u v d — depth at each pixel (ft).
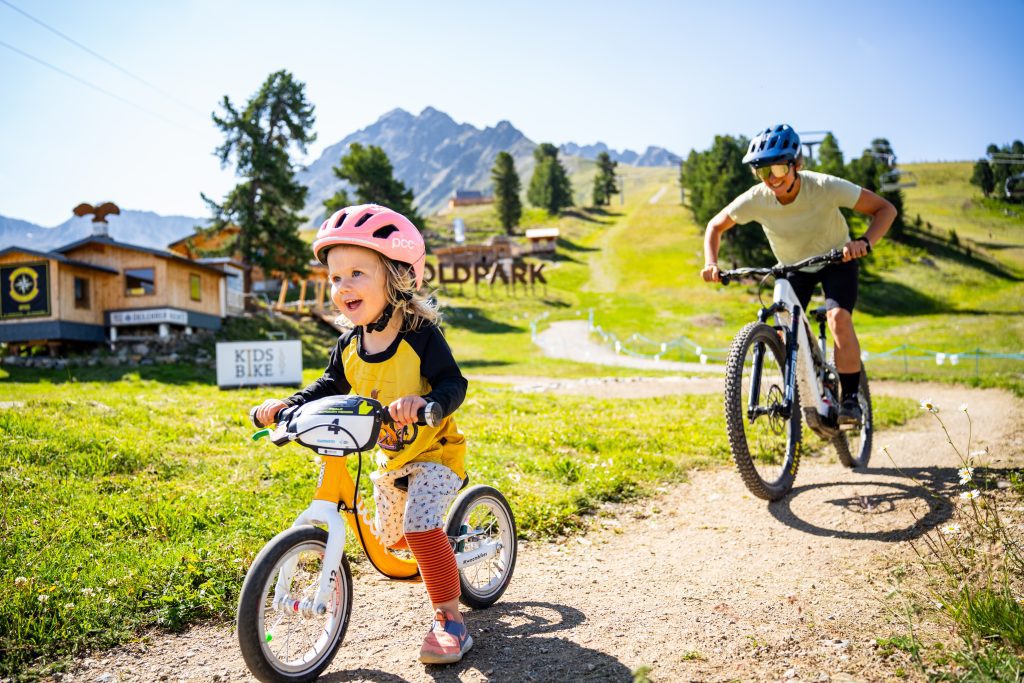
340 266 9.80
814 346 18.15
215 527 14.99
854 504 16.08
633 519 17.07
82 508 15.49
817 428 17.62
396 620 11.66
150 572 12.47
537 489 18.38
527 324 161.79
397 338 10.18
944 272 216.95
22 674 9.75
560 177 462.60
